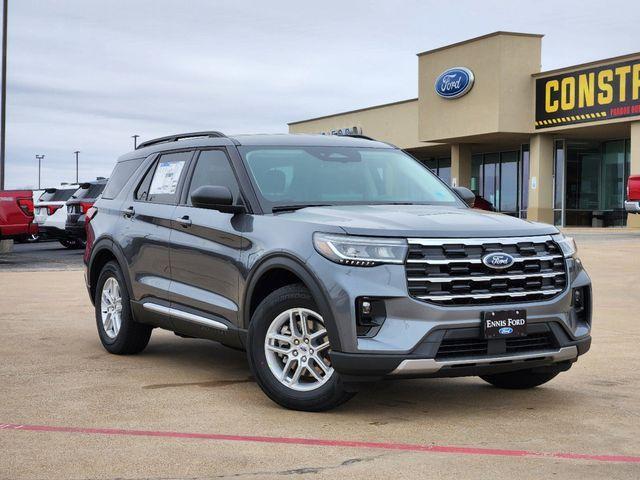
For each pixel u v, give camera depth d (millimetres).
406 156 6980
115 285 7566
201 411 5352
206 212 6305
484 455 4363
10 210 18953
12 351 7668
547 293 5301
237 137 6574
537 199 34344
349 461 4250
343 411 5352
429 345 4934
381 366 4898
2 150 26547
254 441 4633
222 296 6012
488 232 5242
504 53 33719
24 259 20375
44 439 4684
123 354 7516
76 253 22859
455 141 37219
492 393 5941
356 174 6398
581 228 32656
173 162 7078
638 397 5805
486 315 5035
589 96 31453
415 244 5039
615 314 9930
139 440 4660
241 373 6656
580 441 4648
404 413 5316
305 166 6309
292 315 5324
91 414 5277
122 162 8062
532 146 34594
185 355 7508
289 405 5324
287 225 5492
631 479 3975
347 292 4961
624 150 34656
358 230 5082
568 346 5391
